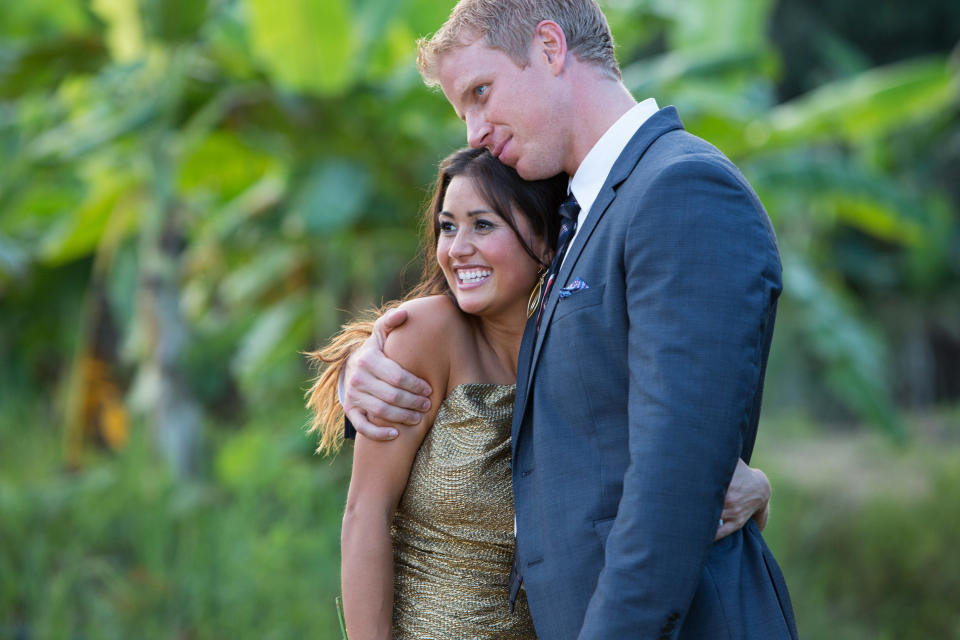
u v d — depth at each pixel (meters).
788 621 2.75
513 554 2.96
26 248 13.59
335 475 10.39
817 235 20.97
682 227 2.48
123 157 10.66
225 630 7.74
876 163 20.16
